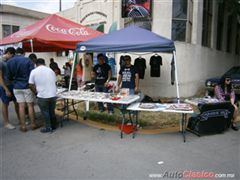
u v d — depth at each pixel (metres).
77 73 11.81
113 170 4.20
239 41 20.80
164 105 5.98
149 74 10.94
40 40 7.03
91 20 14.27
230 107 6.13
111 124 6.86
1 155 4.82
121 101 5.79
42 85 5.94
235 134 6.12
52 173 4.10
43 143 5.48
